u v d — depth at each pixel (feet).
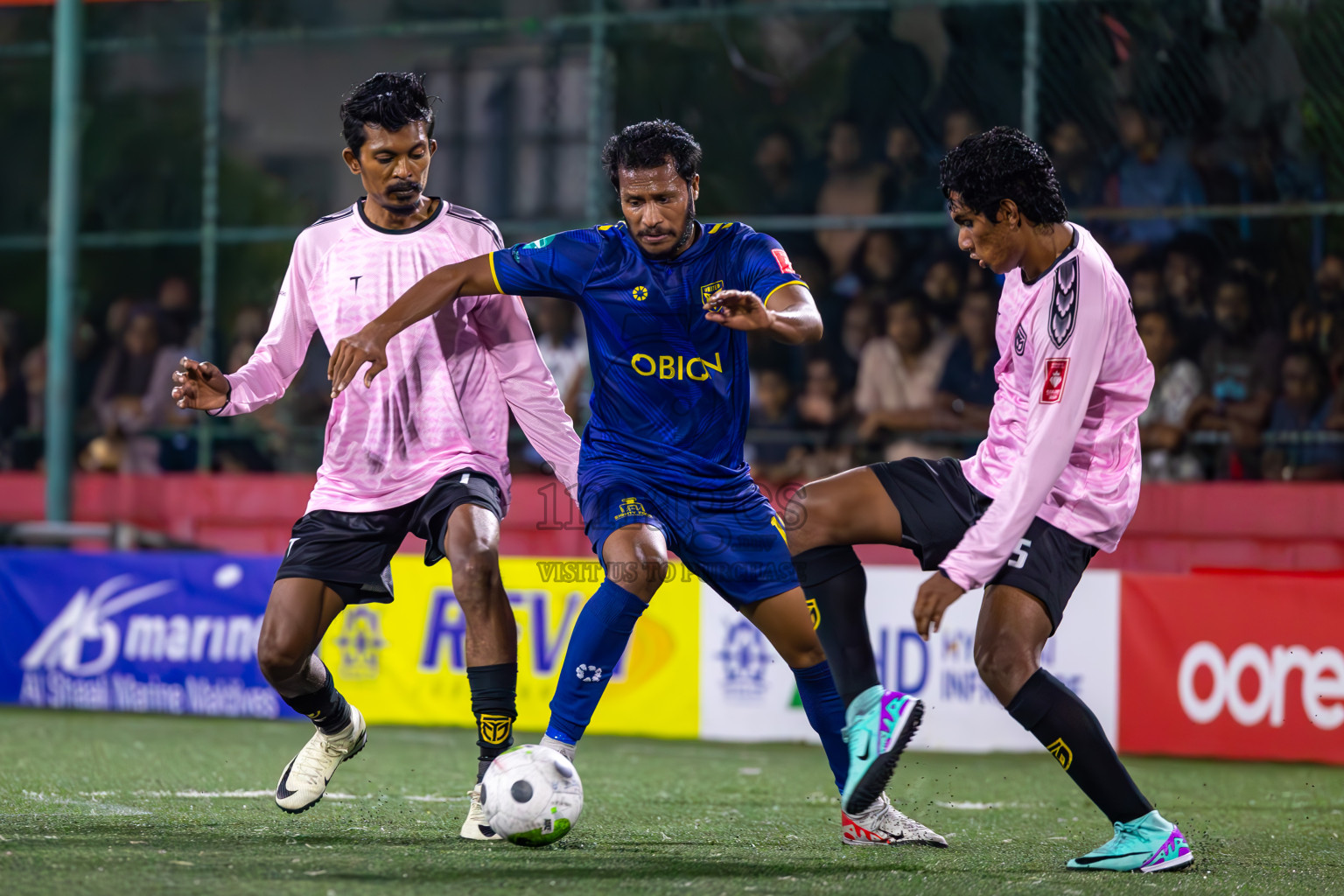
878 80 104.06
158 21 119.34
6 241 117.50
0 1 117.29
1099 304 41.24
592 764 73.31
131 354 116.88
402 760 72.13
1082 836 50.83
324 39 110.52
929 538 45.52
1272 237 95.50
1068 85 99.25
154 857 39.50
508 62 111.24
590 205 108.78
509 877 37.37
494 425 47.50
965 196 41.88
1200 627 79.82
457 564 44.32
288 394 111.24
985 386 100.63
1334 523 89.10
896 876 39.50
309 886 35.24
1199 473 95.86
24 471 118.52
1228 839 51.21
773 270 42.60
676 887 36.55
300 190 119.75
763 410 105.40
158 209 121.19
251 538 105.19
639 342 43.04
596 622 41.96
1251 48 95.55
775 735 83.82
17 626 96.22
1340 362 94.22
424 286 43.55
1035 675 41.98
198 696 91.97
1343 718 76.95
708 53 107.14
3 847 40.88
